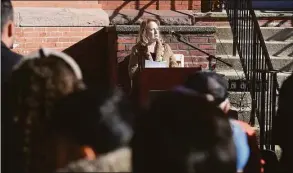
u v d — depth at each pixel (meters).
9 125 2.93
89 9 8.09
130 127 2.29
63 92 2.56
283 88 3.84
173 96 2.40
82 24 7.83
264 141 6.05
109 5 8.17
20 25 7.62
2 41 3.34
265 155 4.36
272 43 8.32
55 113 2.36
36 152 2.55
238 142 3.32
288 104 3.78
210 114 2.37
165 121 2.31
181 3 8.27
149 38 6.45
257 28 6.62
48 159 2.45
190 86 3.29
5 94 3.00
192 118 2.32
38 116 2.57
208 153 2.29
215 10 8.54
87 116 2.25
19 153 2.75
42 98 2.57
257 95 6.57
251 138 3.54
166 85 3.95
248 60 7.16
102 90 2.34
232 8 8.09
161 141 2.27
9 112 2.94
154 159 2.27
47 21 7.72
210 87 3.25
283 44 8.33
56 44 7.79
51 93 2.56
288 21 8.83
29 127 2.59
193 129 2.29
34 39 7.70
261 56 6.68
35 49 7.70
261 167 3.63
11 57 3.19
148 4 8.18
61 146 2.30
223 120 2.42
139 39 6.50
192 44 7.68
